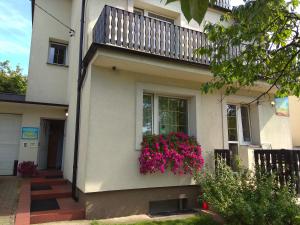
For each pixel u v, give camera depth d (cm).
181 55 686
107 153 576
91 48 551
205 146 705
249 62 467
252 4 380
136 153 608
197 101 713
